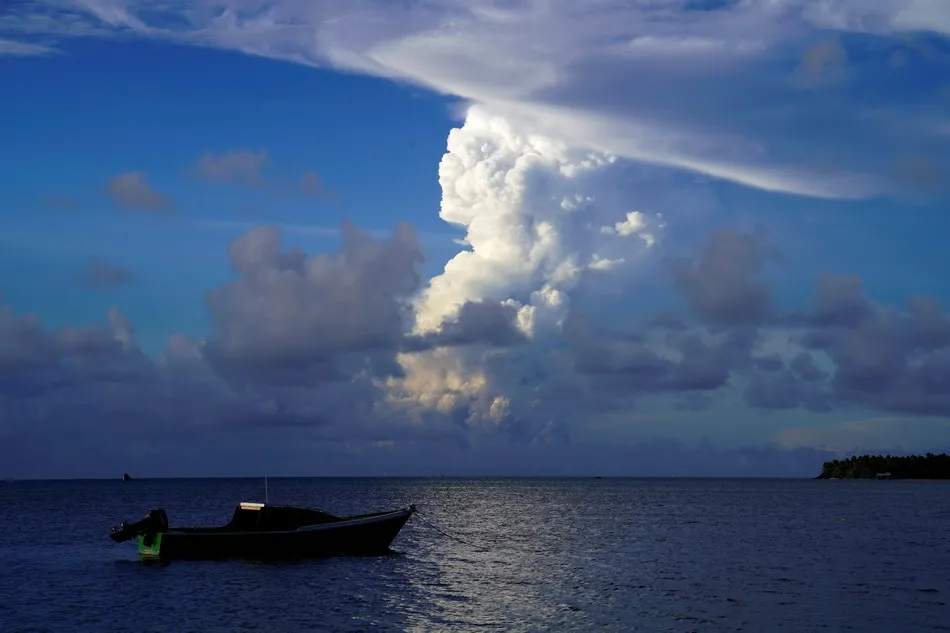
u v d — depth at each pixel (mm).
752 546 66000
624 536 75125
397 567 51094
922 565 53625
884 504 142125
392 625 35250
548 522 93688
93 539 71812
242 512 53375
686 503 146500
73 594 42156
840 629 34438
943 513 112938
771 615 37188
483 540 70312
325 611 37938
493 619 36375
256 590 43000
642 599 40969
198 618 36562
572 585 45219
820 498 172250
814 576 48562
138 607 38875
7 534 77438
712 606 39219
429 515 107500
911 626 34938
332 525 53031
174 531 51875
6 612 37906
